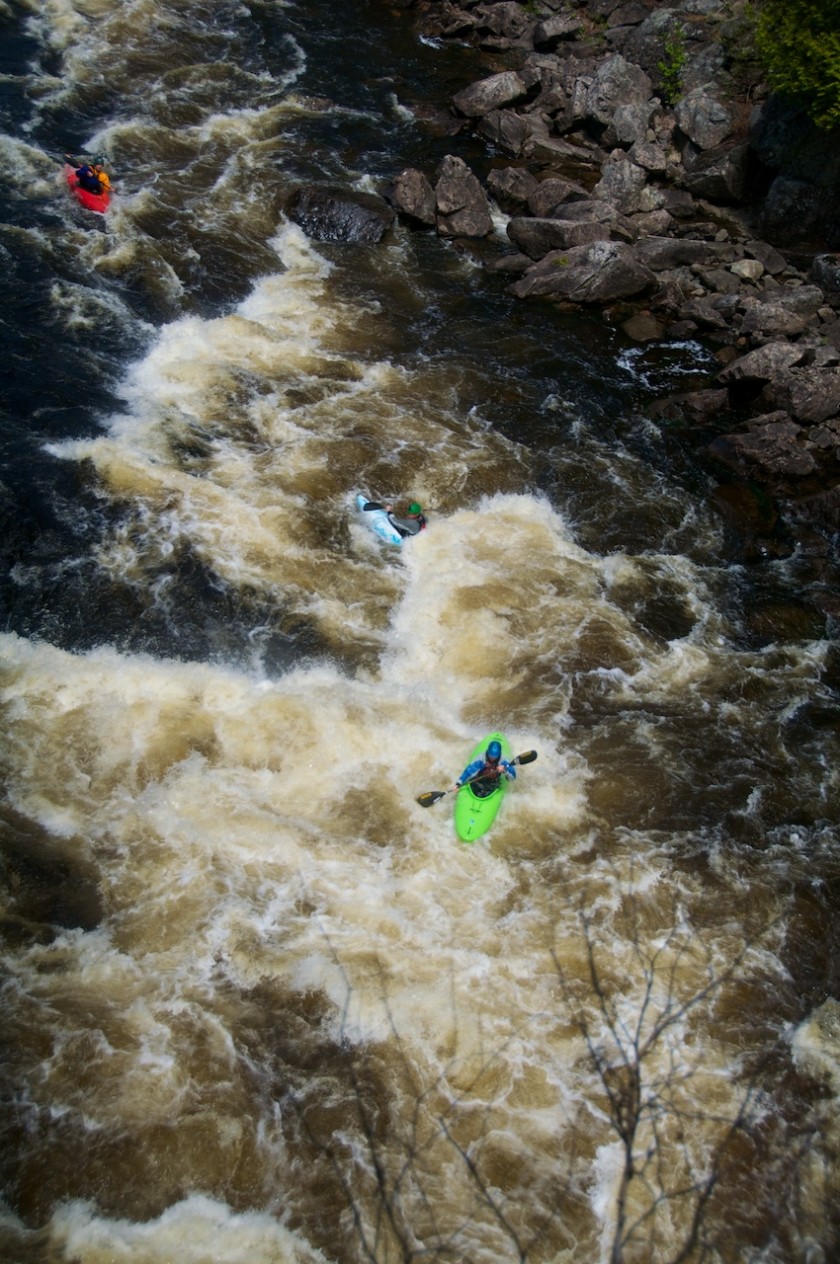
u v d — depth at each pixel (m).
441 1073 8.73
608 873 10.35
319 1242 7.77
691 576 13.95
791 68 19.08
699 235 20.62
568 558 13.88
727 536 14.62
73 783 10.39
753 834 10.92
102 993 8.92
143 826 10.11
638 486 15.20
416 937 9.59
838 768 11.74
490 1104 8.59
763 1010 9.41
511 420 16.09
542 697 12.03
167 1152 8.09
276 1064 8.66
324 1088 8.57
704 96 21.83
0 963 9.02
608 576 13.71
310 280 18.55
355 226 19.81
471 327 18.09
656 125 22.84
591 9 26.53
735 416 16.62
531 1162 8.29
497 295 19.05
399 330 17.72
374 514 13.74
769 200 20.58
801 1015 9.42
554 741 11.57
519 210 21.34
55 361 15.38
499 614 12.88
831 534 14.77
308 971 9.23
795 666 12.92
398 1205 8.00
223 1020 8.87
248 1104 8.41
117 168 20.16
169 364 15.88
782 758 11.77
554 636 12.74
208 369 15.90
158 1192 7.90
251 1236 7.74
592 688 12.23
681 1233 8.05
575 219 20.27
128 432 14.48
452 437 15.51
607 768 11.37
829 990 9.68
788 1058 9.11
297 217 20.02
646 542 14.37
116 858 9.85
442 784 10.91
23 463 13.63
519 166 22.72
